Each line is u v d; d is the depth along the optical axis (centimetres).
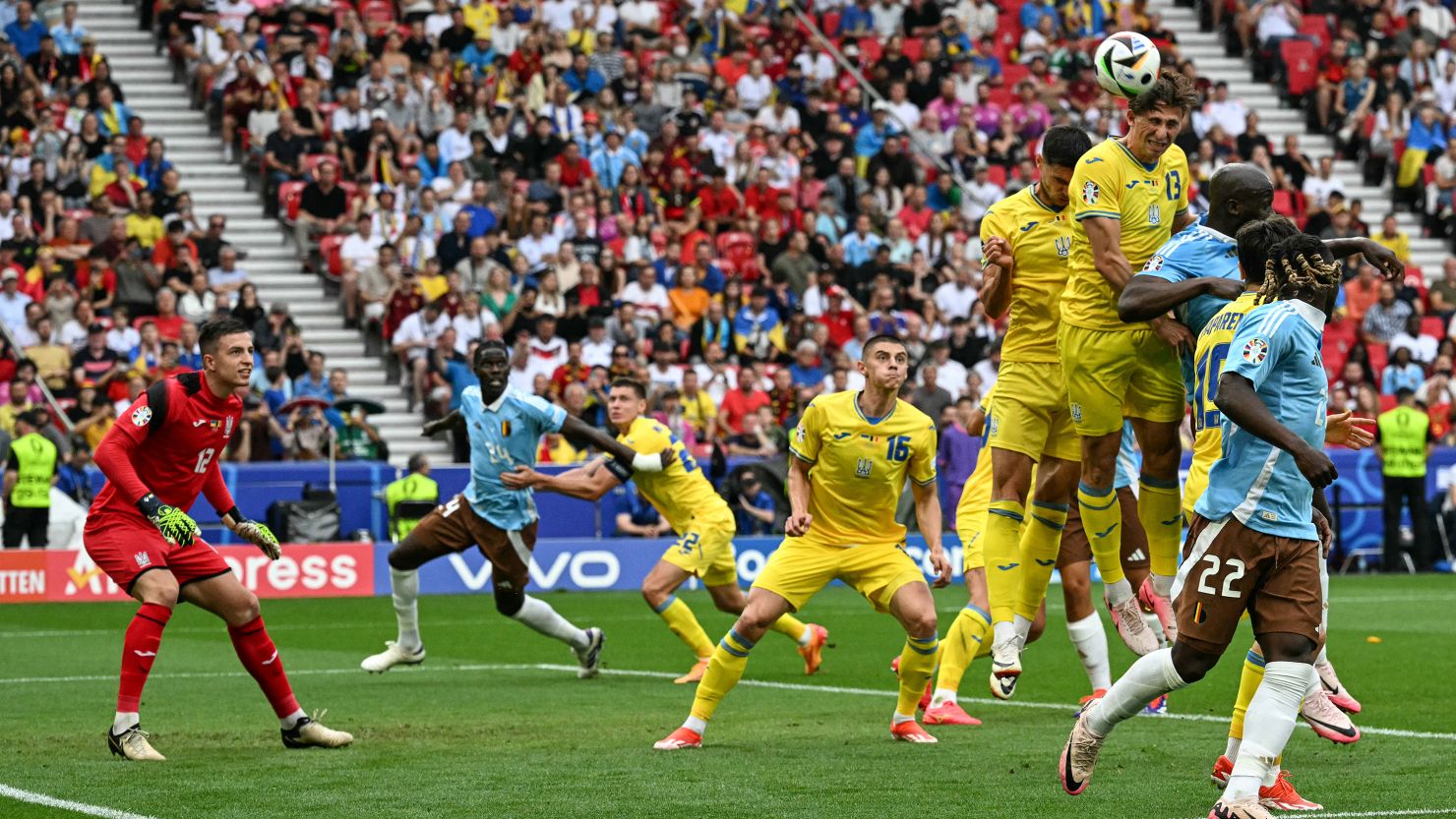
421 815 2197
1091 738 2206
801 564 2862
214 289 7294
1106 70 2819
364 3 8850
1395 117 9712
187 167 8231
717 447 6881
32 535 6378
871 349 2862
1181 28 10431
